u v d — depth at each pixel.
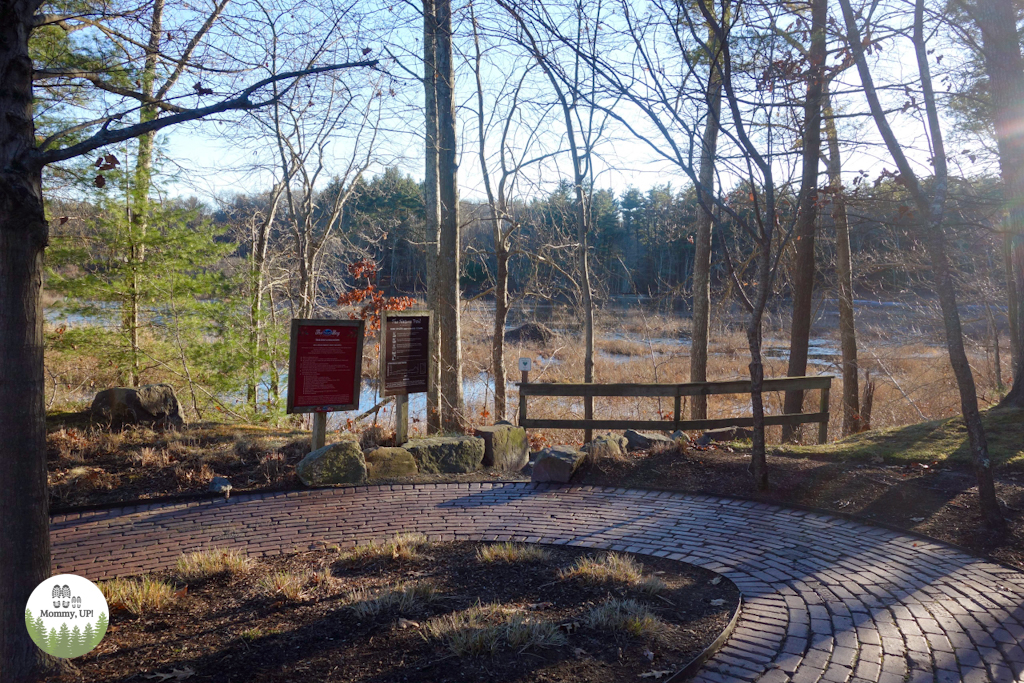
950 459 8.65
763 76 7.53
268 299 16.61
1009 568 5.77
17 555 3.71
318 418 8.74
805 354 13.81
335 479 8.44
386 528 6.80
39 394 3.81
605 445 9.31
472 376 20.45
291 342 8.43
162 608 4.79
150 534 6.59
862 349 21.88
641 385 10.03
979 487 6.57
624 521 7.03
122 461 8.52
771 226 7.54
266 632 4.38
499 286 14.26
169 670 3.86
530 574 5.43
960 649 4.28
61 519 7.02
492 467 9.62
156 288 12.27
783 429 13.68
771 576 5.53
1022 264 10.84
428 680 3.74
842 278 15.94
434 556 5.89
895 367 22.73
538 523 6.95
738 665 4.02
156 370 13.81
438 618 4.52
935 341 21.36
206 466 8.44
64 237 11.79
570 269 19.36
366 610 4.59
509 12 6.48
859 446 9.56
